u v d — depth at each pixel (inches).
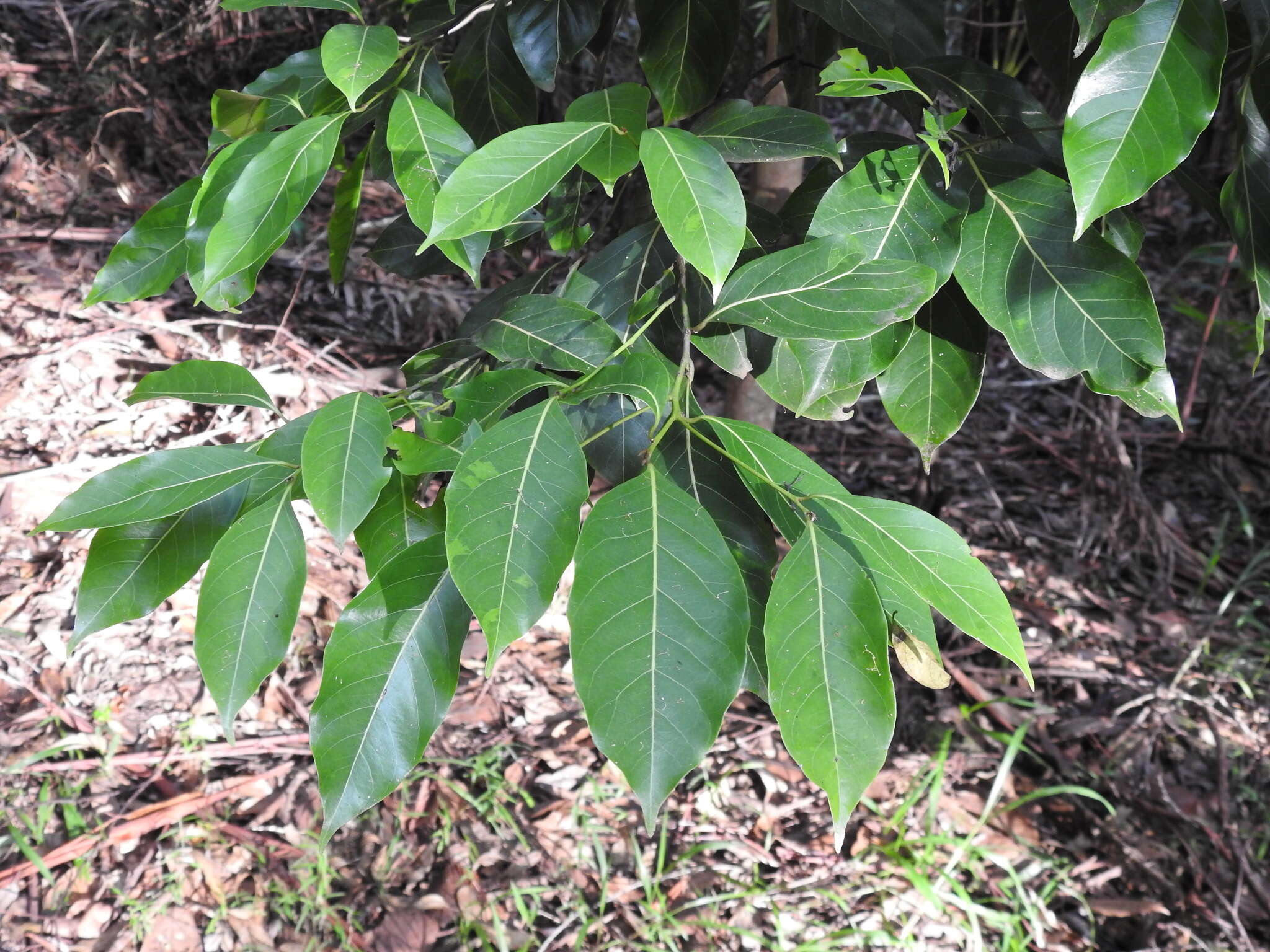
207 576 17.8
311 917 45.7
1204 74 18.8
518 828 51.1
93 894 45.0
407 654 17.8
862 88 21.3
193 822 48.3
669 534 16.5
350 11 20.7
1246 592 73.2
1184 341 94.0
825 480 18.4
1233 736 61.2
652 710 15.6
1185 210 107.1
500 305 29.5
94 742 50.6
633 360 19.3
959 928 49.1
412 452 17.9
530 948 46.0
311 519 63.9
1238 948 48.6
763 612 22.7
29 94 89.0
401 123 19.7
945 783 56.6
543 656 60.9
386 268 30.5
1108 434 72.2
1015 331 22.2
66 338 70.1
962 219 22.6
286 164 19.1
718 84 26.2
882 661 16.2
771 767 56.4
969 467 82.7
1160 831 54.7
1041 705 61.9
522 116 30.1
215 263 18.8
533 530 16.2
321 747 17.4
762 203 40.2
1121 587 72.1
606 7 30.9
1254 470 85.3
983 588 17.5
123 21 93.1
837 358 23.5
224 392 20.8
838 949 47.7
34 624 54.8
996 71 26.0
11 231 77.8
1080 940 49.3
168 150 89.7
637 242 26.7
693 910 48.8
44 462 61.8
